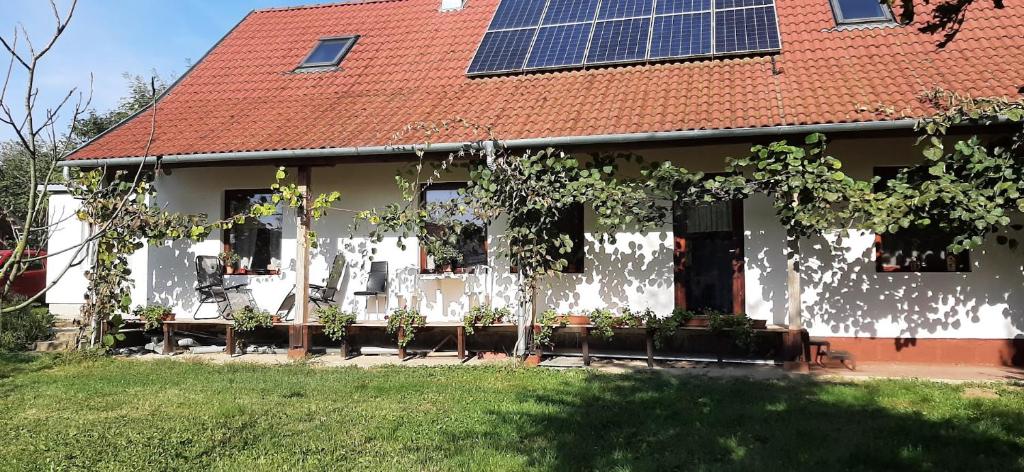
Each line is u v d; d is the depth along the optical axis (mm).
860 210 7426
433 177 9234
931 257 8836
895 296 8805
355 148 8898
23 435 5438
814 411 6016
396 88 10875
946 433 5254
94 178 9359
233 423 5750
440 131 8977
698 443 5117
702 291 9500
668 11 11203
